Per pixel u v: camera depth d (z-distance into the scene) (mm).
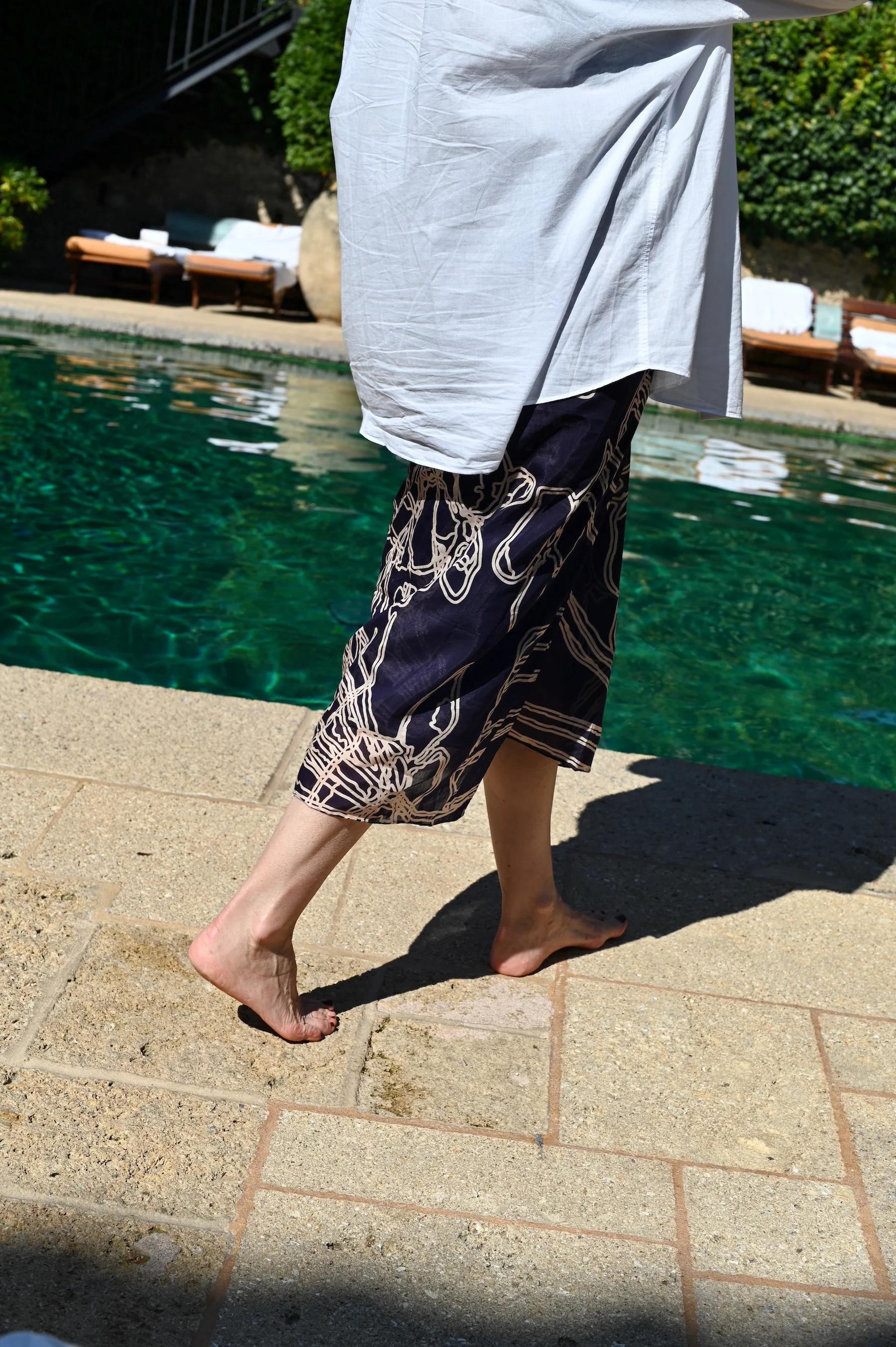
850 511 5766
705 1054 1631
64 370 7082
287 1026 1561
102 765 2238
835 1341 1193
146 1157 1343
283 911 1515
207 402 6633
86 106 11695
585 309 1349
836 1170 1438
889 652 3977
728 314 1521
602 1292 1229
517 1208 1332
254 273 10383
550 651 1577
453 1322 1172
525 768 1667
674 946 1879
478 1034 1631
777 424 8242
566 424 1364
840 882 2111
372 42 1343
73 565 4062
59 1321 1122
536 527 1388
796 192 11000
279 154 11797
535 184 1312
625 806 2326
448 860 2074
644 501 5637
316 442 5980
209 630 3645
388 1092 1500
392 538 1492
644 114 1339
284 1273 1210
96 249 10297
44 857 1910
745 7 1357
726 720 3363
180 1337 1121
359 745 1449
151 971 1673
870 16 10711
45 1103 1402
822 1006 1758
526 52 1286
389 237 1359
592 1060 1599
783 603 4371
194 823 2066
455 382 1360
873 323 10398
